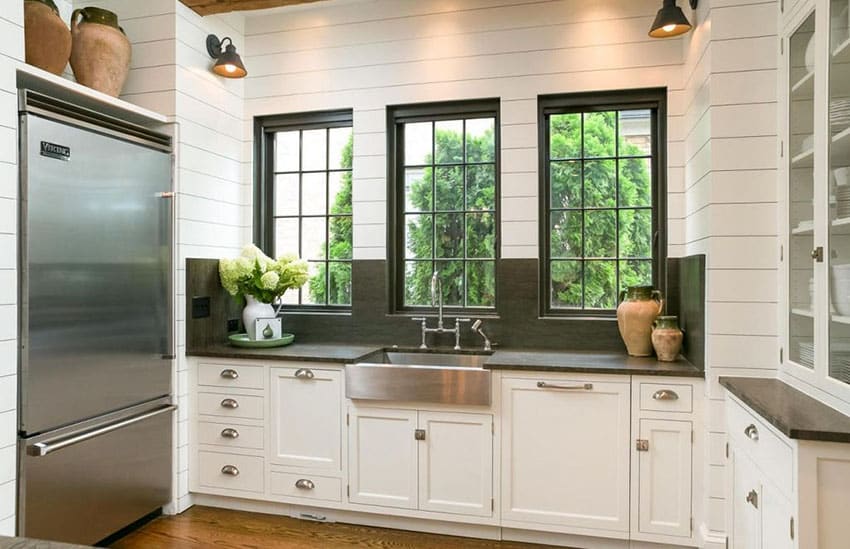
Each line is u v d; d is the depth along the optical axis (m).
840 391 1.69
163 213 2.87
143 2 3.00
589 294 3.18
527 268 3.14
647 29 2.99
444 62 3.26
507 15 3.17
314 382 2.86
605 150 3.15
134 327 2.68
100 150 2.47
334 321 3.44
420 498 2.70
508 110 3.17
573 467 2.54
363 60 3.38
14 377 2.10
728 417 2.27
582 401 2.54
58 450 2.27
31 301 2.14
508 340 3.18
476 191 3.33
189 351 3.03
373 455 2.76
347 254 3.55
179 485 2.97
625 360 2.70
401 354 3.20
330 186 3.58
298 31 3.48
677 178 2.94
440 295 3.21
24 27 2.20
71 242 2.32
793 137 2.11
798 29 2.04
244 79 3.57
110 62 2.70
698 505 2.43
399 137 3.44
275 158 3.64
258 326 3.16
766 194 2.28
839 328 1.72
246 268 3.16
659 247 3.05
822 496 1.53
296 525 2.82
